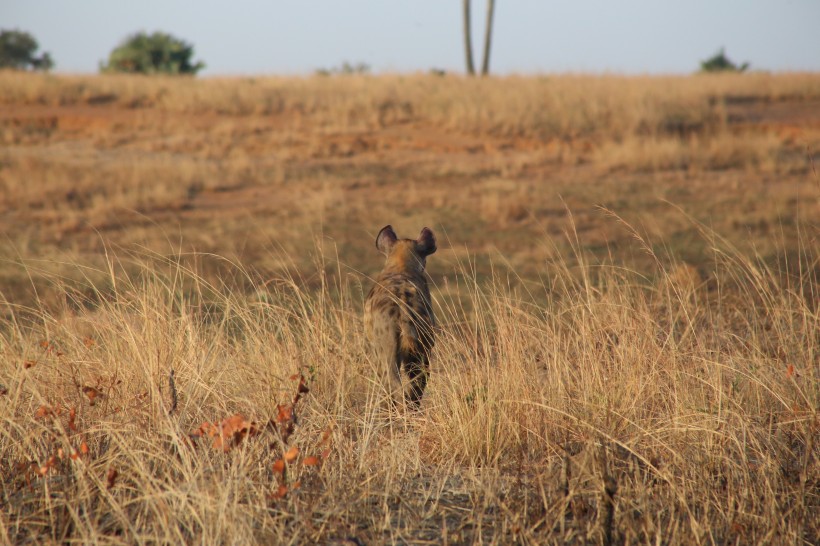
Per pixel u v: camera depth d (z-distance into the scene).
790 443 16.16
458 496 14.12
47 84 106.06
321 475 14.02
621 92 102.50
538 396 17.20
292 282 22.86
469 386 17.38
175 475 13.74
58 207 63.75
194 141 89.69
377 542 12.05
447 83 113.50
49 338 20.05
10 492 13.52
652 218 56.66
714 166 79.31
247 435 12.99
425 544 12.17
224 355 19.36
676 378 17.84
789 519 12.76
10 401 15.45
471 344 20.86
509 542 12.16
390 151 88.62
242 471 12.71
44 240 53.22
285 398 16.52
